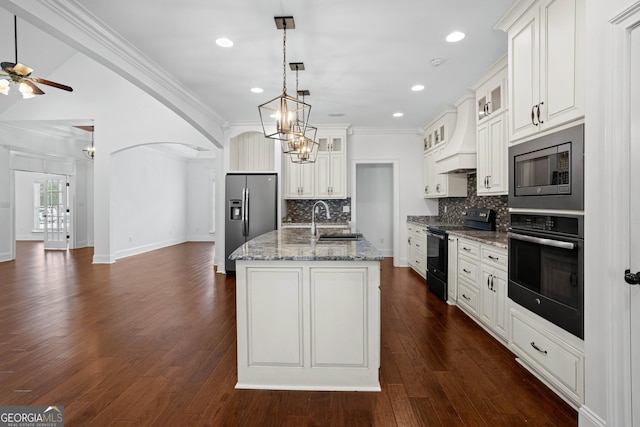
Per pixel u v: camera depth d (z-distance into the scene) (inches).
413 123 231.0
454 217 218.5
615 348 61.4
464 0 91.7
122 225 298.2
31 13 85.5
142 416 76.0
